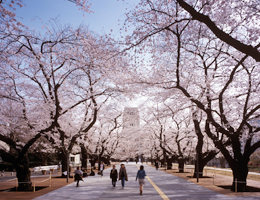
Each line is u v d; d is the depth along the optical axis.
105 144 43.69
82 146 31.70
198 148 24.33
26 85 20.88
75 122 27.92
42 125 22.28
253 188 16.27
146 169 44.12
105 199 12.17
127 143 58.19
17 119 24.16
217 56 18.45
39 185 18.73
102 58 12.75
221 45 16.52
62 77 17.20
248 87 16.67
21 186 16.08
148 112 26.06
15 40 13.52
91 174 29.30
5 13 8.70
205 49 17.23
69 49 14.54
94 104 22.86
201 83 18.20
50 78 18.03
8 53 14.35
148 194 13.87
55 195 13.70
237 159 15.74
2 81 17.67
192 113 22.11
